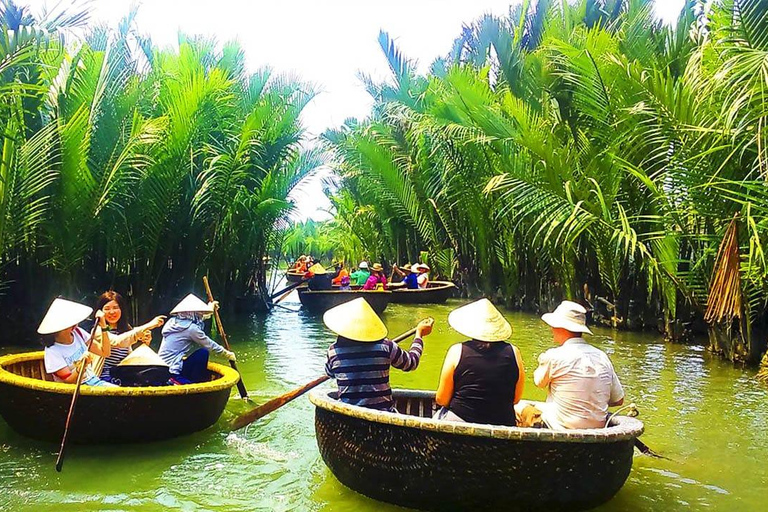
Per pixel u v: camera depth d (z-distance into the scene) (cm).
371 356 487
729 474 519
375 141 2139
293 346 1101
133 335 635
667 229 1013
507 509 420
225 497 459
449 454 418
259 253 1677
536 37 1723
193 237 1330
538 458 408
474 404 448
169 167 1133
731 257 802
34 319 1070
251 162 1462
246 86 1558
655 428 638
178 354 673
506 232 1655
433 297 1850
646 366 930
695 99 875
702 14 982
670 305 1120
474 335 454
